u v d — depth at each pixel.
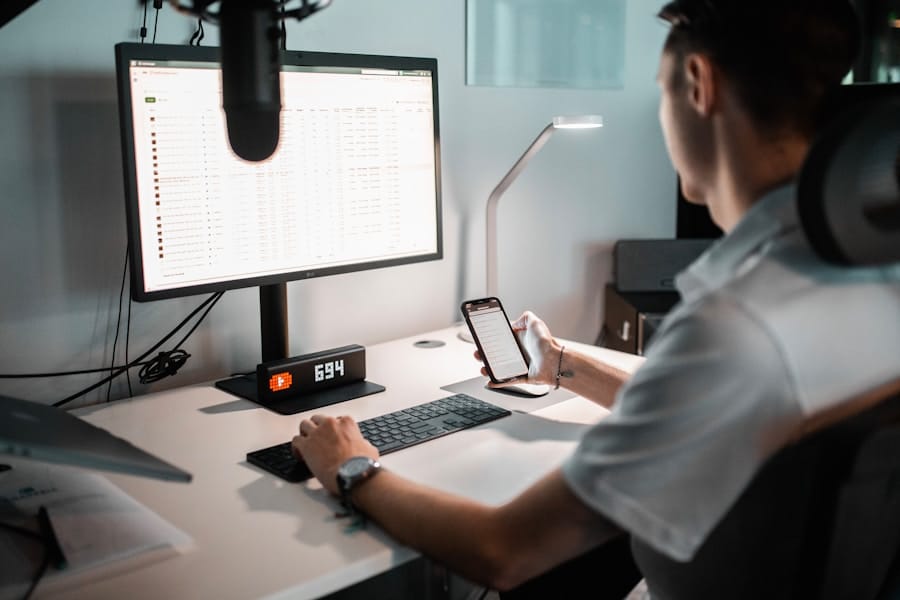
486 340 1.43
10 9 1.02
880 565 0.73
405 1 1.76
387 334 1.86
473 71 1.90
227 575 0.84
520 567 0.79
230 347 1.61
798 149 0.72
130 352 1.49
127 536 0.90
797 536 0.71
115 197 1.43
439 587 1.07
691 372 0.66
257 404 1.37
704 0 0.74
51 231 1.37
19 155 1.33
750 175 0.74
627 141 2.27
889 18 2.57
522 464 1.11
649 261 2.19
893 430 0.65
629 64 2.23
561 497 0.75
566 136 2.13
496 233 1.85
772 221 0.70
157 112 1.25
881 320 0.68
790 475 0.70
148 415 1.33
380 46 1.74
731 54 0.72
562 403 1.37
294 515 0.97
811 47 0.70
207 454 1.16
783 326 0.64
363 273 1.79
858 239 0.59
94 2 1.37
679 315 0.70
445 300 1.96
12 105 1.31
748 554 0.74
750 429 0.65
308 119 1.41
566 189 2.16
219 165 1.33
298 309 1.70
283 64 1.36
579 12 2.09
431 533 0.85
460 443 1.19
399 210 1.57
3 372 1.36
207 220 1.33
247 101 0.92
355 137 1.48
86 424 0.90
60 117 1.36
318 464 1.03
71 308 1.41
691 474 0.67
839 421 0.66
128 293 1.47
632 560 1.30
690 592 0.80
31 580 0.81
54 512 0.95
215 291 1.35
